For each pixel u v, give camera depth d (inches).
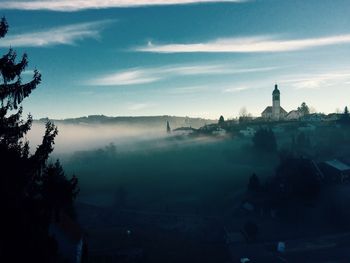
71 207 2502.5
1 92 741.9
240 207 4387.3
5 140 757.3
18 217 740.0
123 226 3855.8
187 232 3708.2
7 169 741.9
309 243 3095.5
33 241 766.5
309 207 3895.2
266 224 3745.1
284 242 3179.1
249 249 3058.6
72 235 1829.5
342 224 3467.0
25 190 810.2
